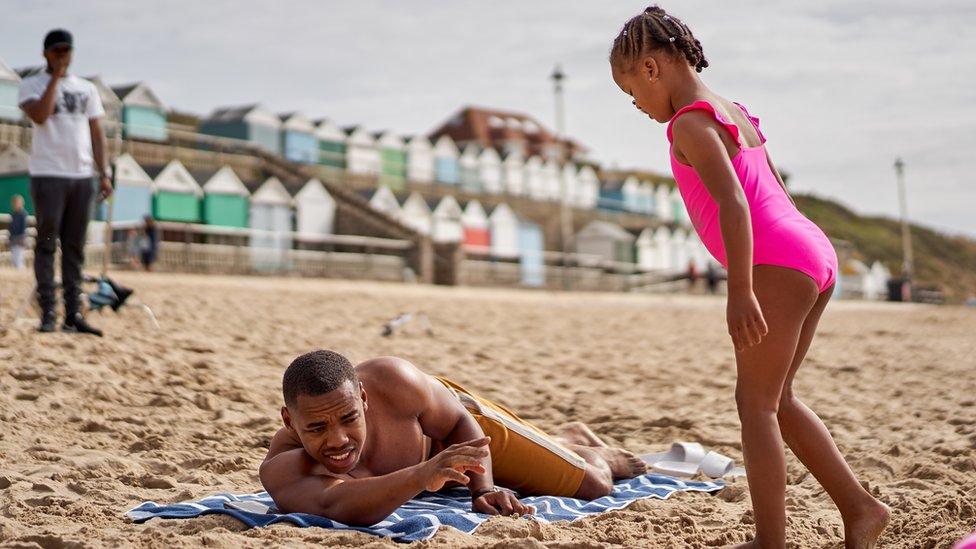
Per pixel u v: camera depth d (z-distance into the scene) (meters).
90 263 25.47
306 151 48.97
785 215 3.55
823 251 3.59
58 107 8.43
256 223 37.00
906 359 11.45
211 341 9.64
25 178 27.53
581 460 4.86
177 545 3.57
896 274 115.19
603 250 53.81
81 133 8.55
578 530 4.04
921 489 4.86
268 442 5.85
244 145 41.69
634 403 7.88
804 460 3.74
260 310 14.23
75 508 4.15
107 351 7.98
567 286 40.78
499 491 4.31
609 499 4.71
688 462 5.66
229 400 6.96
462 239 47.31
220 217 35.69
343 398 3.86
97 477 4.84
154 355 8.18
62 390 6.62
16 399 6.37
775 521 3.45
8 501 4.30
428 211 45.62
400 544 3.72
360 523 3.96
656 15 3.67
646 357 11.41
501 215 49.62
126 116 37.72
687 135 3.44
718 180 3.37
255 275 28.95
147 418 6.24
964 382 9.16
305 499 4.04
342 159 51.38
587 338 14.20
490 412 4.63
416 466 3.87
